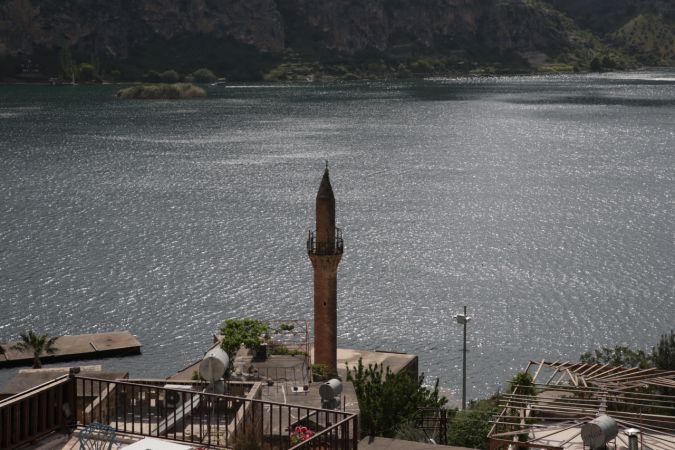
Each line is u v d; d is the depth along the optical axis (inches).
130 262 6279.5
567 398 2268.7
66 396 1337.4
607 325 5002.5
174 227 7455.7
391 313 5231.3
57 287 5689.0
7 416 1258.6
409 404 2637.8
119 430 1360.7
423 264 6299.2
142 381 1647.4
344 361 3855.8
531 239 7076.8
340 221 7780.5
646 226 7564.0
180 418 1501.0
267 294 5561.0
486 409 2758.4
